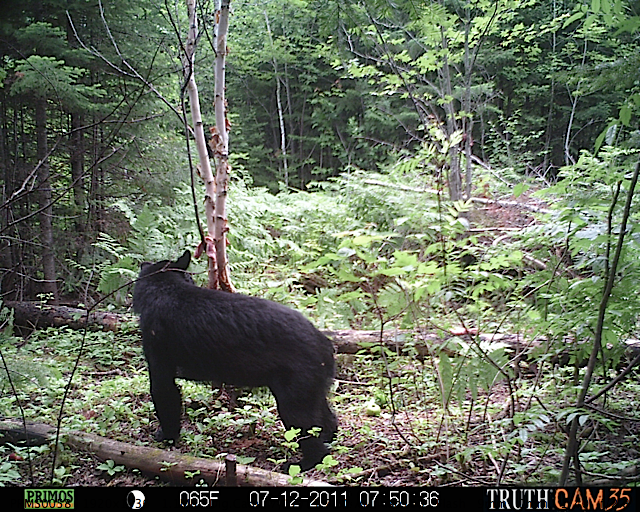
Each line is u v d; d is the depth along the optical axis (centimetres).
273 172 1709
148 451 396
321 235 952
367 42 755
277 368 396
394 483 360
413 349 469
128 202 867
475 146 1423
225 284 536
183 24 877
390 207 888
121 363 624
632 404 448
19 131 851
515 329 452
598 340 280
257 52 1628
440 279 338
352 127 1580
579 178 407
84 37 835
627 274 341
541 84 1416
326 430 419
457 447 380
